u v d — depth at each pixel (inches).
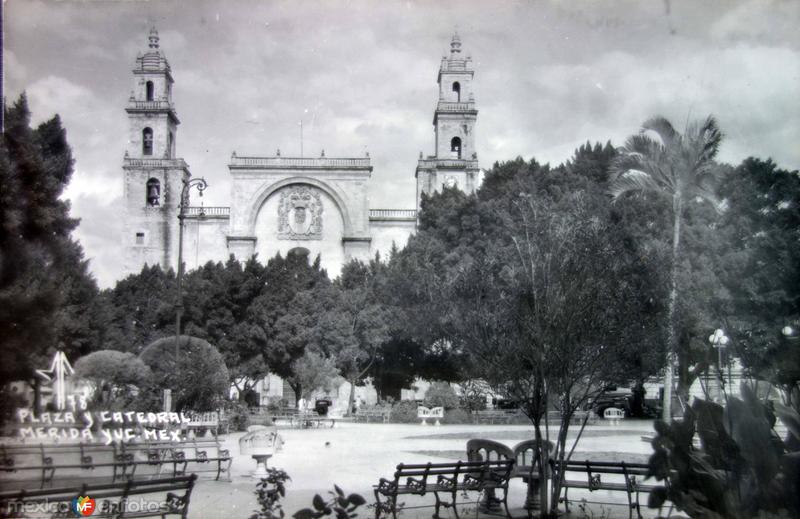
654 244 552.4
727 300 649.0
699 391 981.8
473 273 507.8
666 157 1167.6
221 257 2967.5
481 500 540.4
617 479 677.3
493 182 1978.3
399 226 3011.8
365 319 2038.6
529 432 1257.4
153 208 2962.6
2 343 570.6
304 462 799.7
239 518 465.7
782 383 367.6
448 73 3179.1
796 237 1105.4
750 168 1246.3
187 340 1087.6
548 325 456.1
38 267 673.6
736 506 306.5
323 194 2945.4
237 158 2908.5
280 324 2091.5
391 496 448.1
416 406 1722.4
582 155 1877.5
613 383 483.2
